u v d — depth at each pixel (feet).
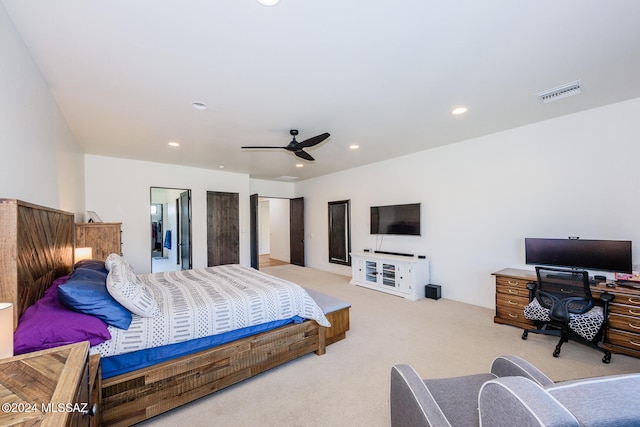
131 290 6.29
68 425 2.22
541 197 11.62
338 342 9.86
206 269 12.67
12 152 5.55
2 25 5.04
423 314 12.69
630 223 9.61
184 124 11.31
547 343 9.62
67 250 8.96
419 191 16.37
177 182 19.40
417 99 9.29
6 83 5.23
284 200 29.76
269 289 8.66
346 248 21.70
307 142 11.28
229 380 7.09
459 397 4.65
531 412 2.38
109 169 16.83
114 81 7.88
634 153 9.52
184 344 6.67
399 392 4.57
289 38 6.10
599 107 10.16
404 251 17.35
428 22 5.62
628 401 2.43
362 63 7.13
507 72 7.64
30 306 5.33
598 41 6.29
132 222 17.52
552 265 10.64
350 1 5.01
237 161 18.20
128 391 5.71
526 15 5.44
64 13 5.22
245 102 9.35
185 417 6.18
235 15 5.34
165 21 5.49
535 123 11.73
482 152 13.48
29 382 2.66
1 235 4.61
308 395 6.95
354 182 20.84
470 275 14.14
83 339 5.26
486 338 10.07
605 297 8.45
